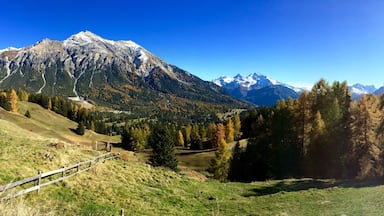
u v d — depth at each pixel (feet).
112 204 69.46
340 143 165.78
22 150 88.07
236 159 238.27
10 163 73.97
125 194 79.00
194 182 115.03
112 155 125.18
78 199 66.85
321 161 174.29
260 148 217.56
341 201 85.46
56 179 71.97
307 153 181.16
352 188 106.52
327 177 170.40
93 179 83.15
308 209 77.82
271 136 212.23
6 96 508.53
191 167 323.37
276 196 100.78
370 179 127.54
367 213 67.56
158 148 208.54
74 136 506.48
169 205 79.66
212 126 453.17
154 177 106.11
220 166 215.51
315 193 101.71
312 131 178.50
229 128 419.54
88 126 620.90
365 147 151.53
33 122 445.78
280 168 193.98
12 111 510.99
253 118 437.17
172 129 532.32
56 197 64.13
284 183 132.36
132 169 107.34
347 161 161.17
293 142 195.21
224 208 84.07
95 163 97.40
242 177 224.74
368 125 151.43
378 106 171.94
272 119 216.54
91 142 445.37
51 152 91.71
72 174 78.59
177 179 112.88
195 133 467.52
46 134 391.24
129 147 437.99
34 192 62.23
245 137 451.12
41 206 56.29
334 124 175.94
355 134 156.87
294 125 194.18
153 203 77.97
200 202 89.97
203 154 373.61
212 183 123.34
